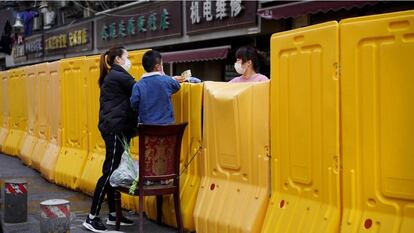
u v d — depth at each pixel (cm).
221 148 535
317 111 418
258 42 1493
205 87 564
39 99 1054
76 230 602
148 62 575
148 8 1812
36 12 2661
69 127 877
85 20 2320
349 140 391
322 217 411
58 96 918
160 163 557
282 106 461
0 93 1409
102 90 607
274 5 1262
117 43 2047
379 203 372
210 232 534
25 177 977
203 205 551
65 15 2644
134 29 1912
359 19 381
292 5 1084
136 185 557
